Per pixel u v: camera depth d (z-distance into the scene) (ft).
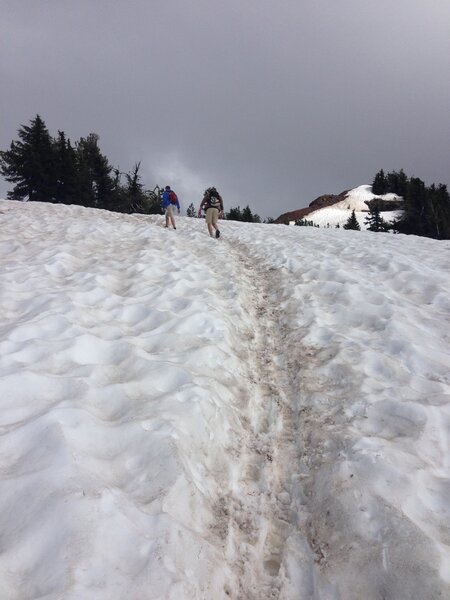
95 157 134.31
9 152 116.67
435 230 158.51
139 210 139.23
